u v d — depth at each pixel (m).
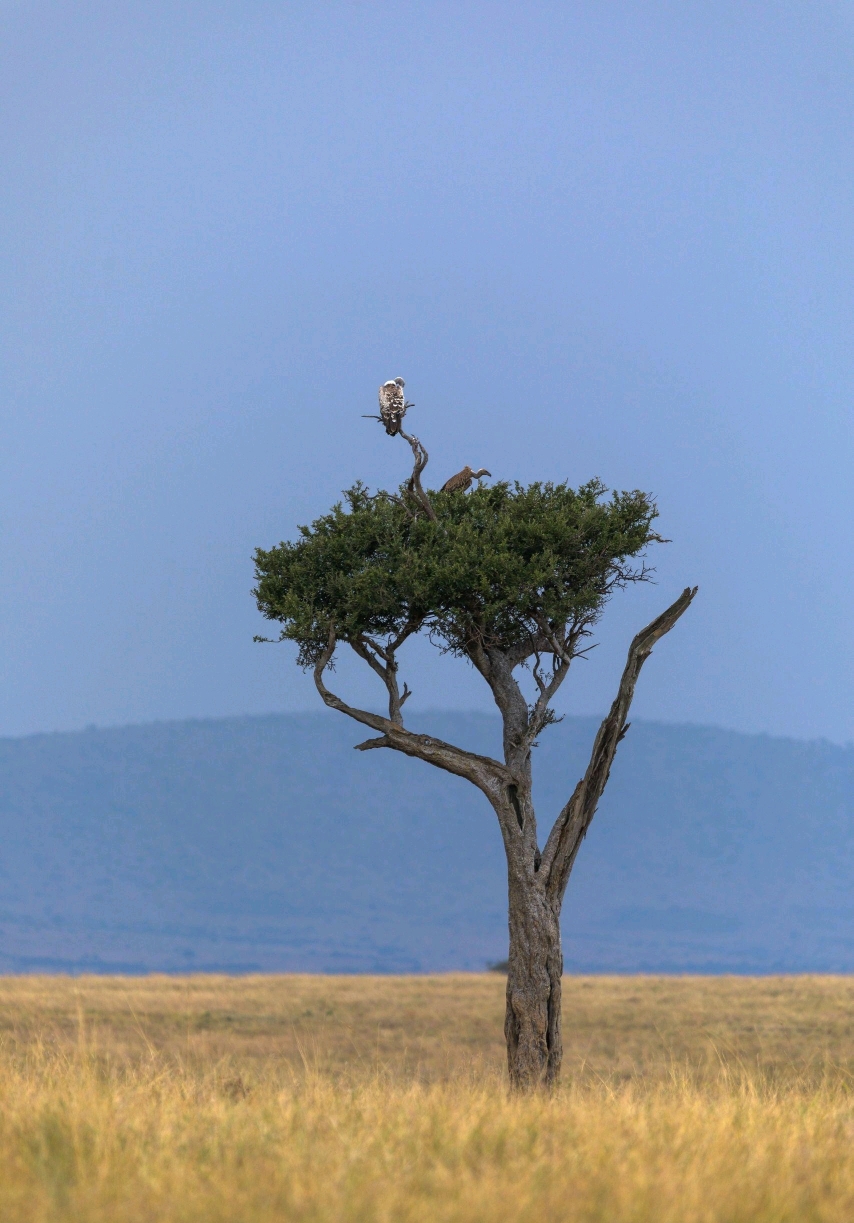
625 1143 31.64
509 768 59.62
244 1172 28.00
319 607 62.09
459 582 58.66
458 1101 40.56
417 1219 24.47
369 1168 28.52
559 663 61.91
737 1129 35.72
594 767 58.56
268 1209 24.77
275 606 61.34
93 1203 25.09
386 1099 41.34
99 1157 29.61
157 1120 35.31
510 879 58.62
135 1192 26.19
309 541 62.66
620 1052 113.06
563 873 58.31
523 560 59.84
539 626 60.78
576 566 60.97
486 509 63.53
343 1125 34.81
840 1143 34.81
